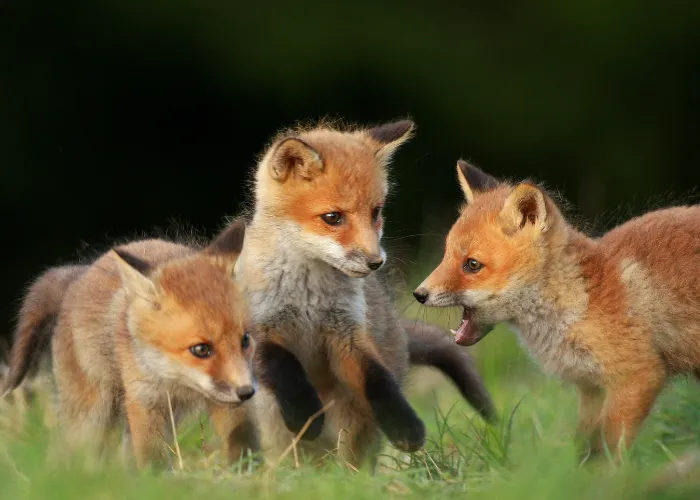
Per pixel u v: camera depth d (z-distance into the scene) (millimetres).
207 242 13477
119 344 10086
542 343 10531
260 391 10859
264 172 11445
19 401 11992
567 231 10484
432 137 25297
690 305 10000
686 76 25875
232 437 10102
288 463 10500
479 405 12656
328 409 11328
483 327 10859
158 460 9859
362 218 10984
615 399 9992
